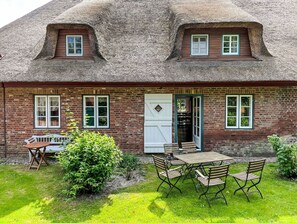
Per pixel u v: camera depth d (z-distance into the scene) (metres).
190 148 9.03
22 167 9.31
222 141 10.81
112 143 7.36
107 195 6.82
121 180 7.92
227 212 5.80
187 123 13.55
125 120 10.86
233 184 7.51
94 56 10.92
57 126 10.86
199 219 5.50
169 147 8.98
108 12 13.43
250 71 10.32
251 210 5.88
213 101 10.77
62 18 11.01
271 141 8.41
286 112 10.75
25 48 11.85
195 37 11.20
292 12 14.71
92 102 10.87
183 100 17.31
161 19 13.37
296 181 7.68
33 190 7.18
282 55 11.27
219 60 10.91
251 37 10.84
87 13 11.95
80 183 6.73
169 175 6.92
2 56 11.27
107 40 11.84
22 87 10.23
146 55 11.10
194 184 7.48
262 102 10.72
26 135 10.76
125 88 10.77
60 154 7.90
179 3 14.11
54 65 10.71
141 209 6.00
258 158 10.50
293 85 10.11
